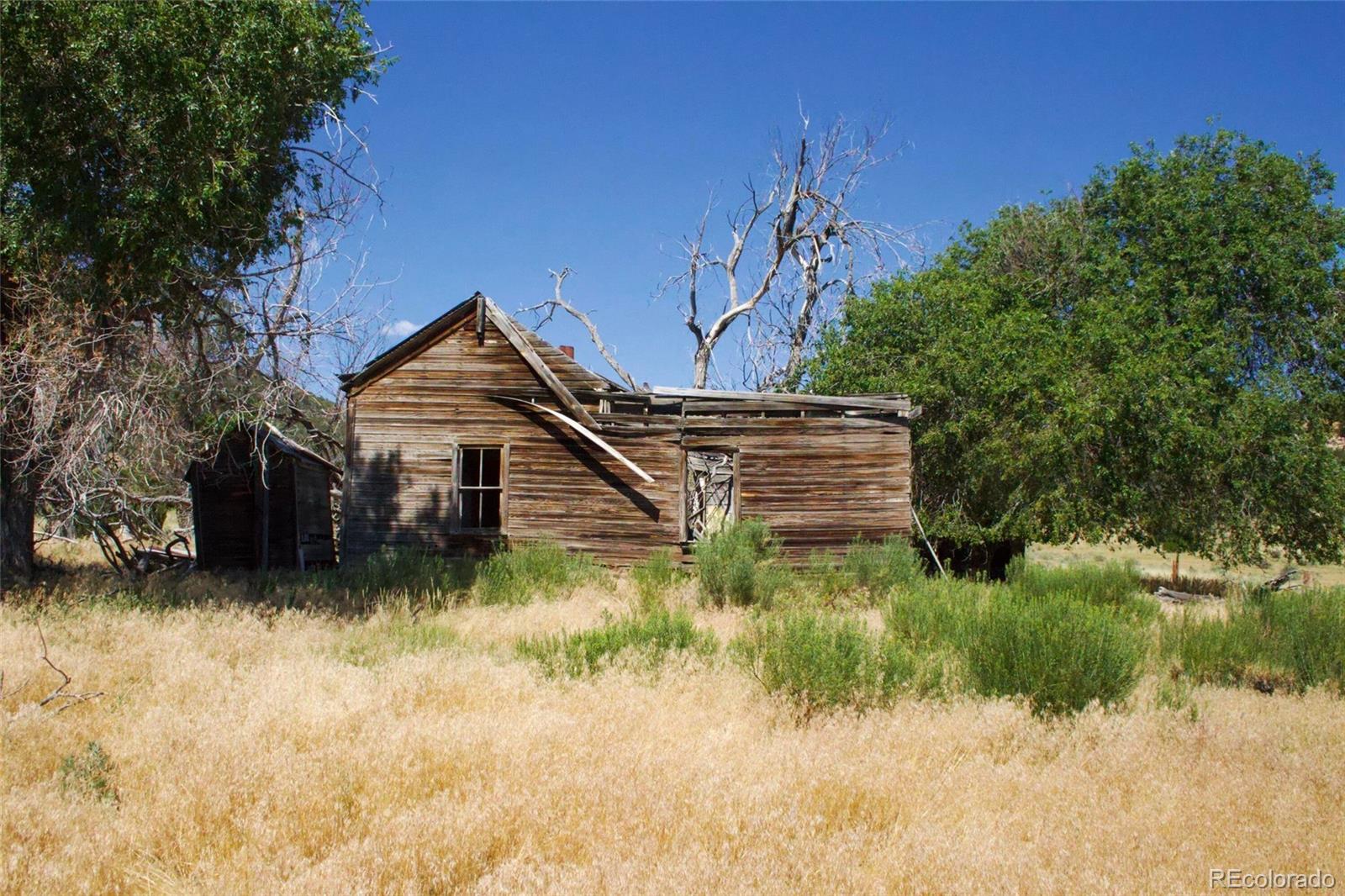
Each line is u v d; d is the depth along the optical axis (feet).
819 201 117.08
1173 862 16.30
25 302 41.98
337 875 14.76
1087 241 91.40
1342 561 79.41
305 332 49.52
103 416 40.63
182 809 17.34
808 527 64.23
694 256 120.37
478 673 28.25
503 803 17.43
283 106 44.14
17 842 15.65
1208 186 86.63
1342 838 17.49
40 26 38.14
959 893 14.70
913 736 23.08
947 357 72.33
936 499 77.25
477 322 64.75
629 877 14.71
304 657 29.35
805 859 15.69
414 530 63.46
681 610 39.83
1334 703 29.19
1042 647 27.22
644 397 65.26
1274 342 83.71
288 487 64.49
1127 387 68.08
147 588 44.70
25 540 45.44
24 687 24.62
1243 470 73.92
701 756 21.06
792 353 115.85
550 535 64.08
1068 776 20.70
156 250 40.93
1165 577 91.45
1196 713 25.62
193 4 39.93
